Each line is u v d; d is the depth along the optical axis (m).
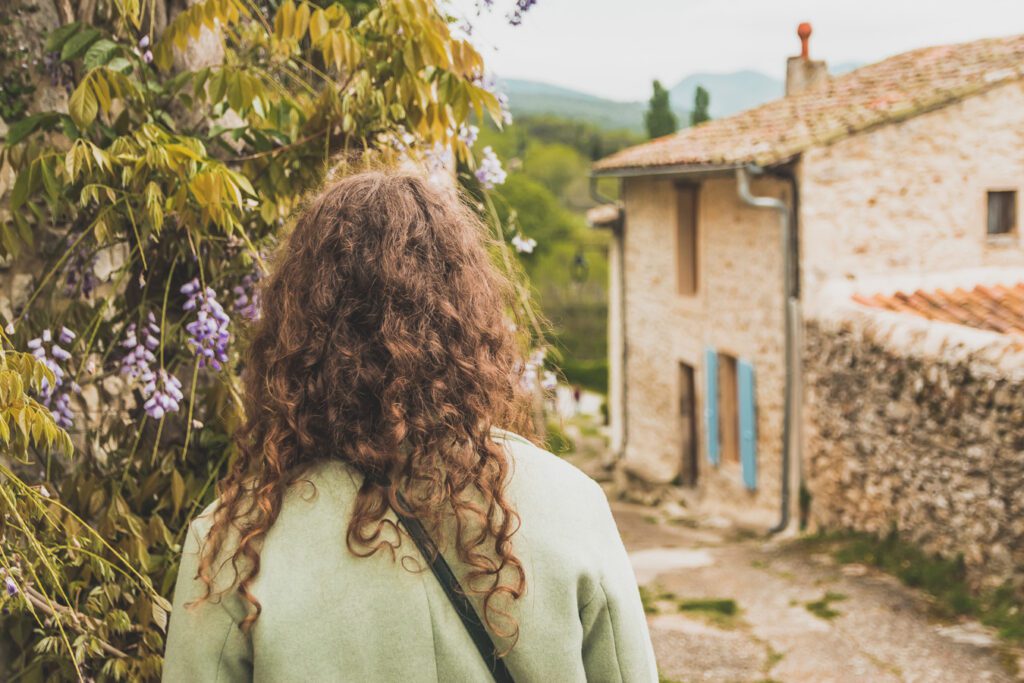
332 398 1.05
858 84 10.19
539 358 2.13
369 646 1.01
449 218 1.14
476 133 2.40
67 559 1.97
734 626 5.94
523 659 1.04
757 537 8.73
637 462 12.80
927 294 8.16
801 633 5.72
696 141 10.71
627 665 1.09
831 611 6.04
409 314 1.06
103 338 2.13
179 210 1.90
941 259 8.55
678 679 5.13
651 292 12.14
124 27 2.22
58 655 1.86
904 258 8.49
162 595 2.03
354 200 1.11
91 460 2.15
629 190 12.79
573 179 46.66
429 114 2.21
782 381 8.81
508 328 1.15
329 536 1.04
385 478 1.05
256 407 1.12
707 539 8.95
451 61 2.17
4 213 2.24
